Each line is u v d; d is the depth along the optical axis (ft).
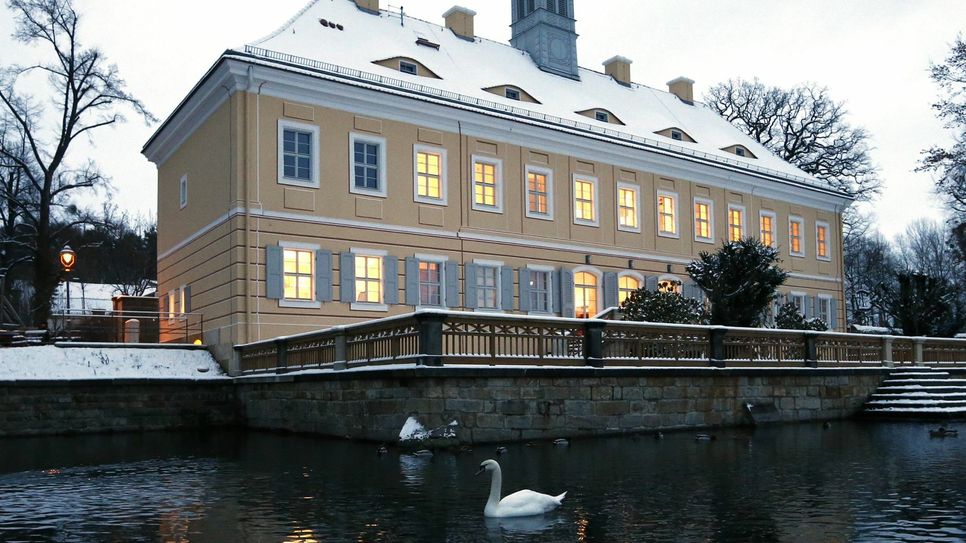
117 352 76.74
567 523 27.71
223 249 81.05
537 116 100.48
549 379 55.01
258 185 79.51
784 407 70.59
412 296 87.51
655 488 34.78
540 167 99.76
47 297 108.37
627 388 59.31
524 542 24.97
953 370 84.23
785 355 73.00
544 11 119.14
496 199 95.50
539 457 45.52
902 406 75.36
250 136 79.41
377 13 104.88
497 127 95.50
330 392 60.08
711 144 125.80
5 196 113.09
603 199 105.40
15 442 61.82
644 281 108.27
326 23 94.68
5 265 133.08
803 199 131.54
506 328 54.34
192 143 91.40
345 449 51.55
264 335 78.23
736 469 40.52
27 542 26.13
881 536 25.50
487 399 51.96
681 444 52.39
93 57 107.45
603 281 103.81
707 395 64.80
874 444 52.11
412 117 89.66
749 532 26.17
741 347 68.95
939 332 108.88
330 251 82.79
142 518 29.91
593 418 57.11
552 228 99.86
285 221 80.59
